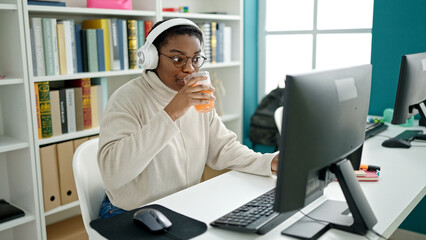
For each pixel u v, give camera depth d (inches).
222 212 47.1
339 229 41.9
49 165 85.7
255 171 59.6
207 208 48.3
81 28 98.2
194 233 41.5
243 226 41.2
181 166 60.3
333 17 123.0
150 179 56.8
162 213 46.4
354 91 42.0
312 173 38.7
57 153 86.8
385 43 105.3
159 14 101.1
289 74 34.6
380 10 104.7
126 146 49.6
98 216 58.8
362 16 117.3
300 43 131.3
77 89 90.0
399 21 102.2
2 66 84.8
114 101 56.2
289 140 35.3
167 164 58.1
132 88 57.7
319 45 126.9
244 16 131.6
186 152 60.9
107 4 92.7
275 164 58.2
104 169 50.9
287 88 34.5
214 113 66.2
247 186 55.4
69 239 91.4
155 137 50.0
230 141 65.2
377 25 105.8
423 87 81.3
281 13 133.8
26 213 85.7
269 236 40.5
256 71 141.6
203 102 51.0
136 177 56.4
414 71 75.9
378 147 76.5
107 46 94.0
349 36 120.5
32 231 86.7
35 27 81.0
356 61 120.5
